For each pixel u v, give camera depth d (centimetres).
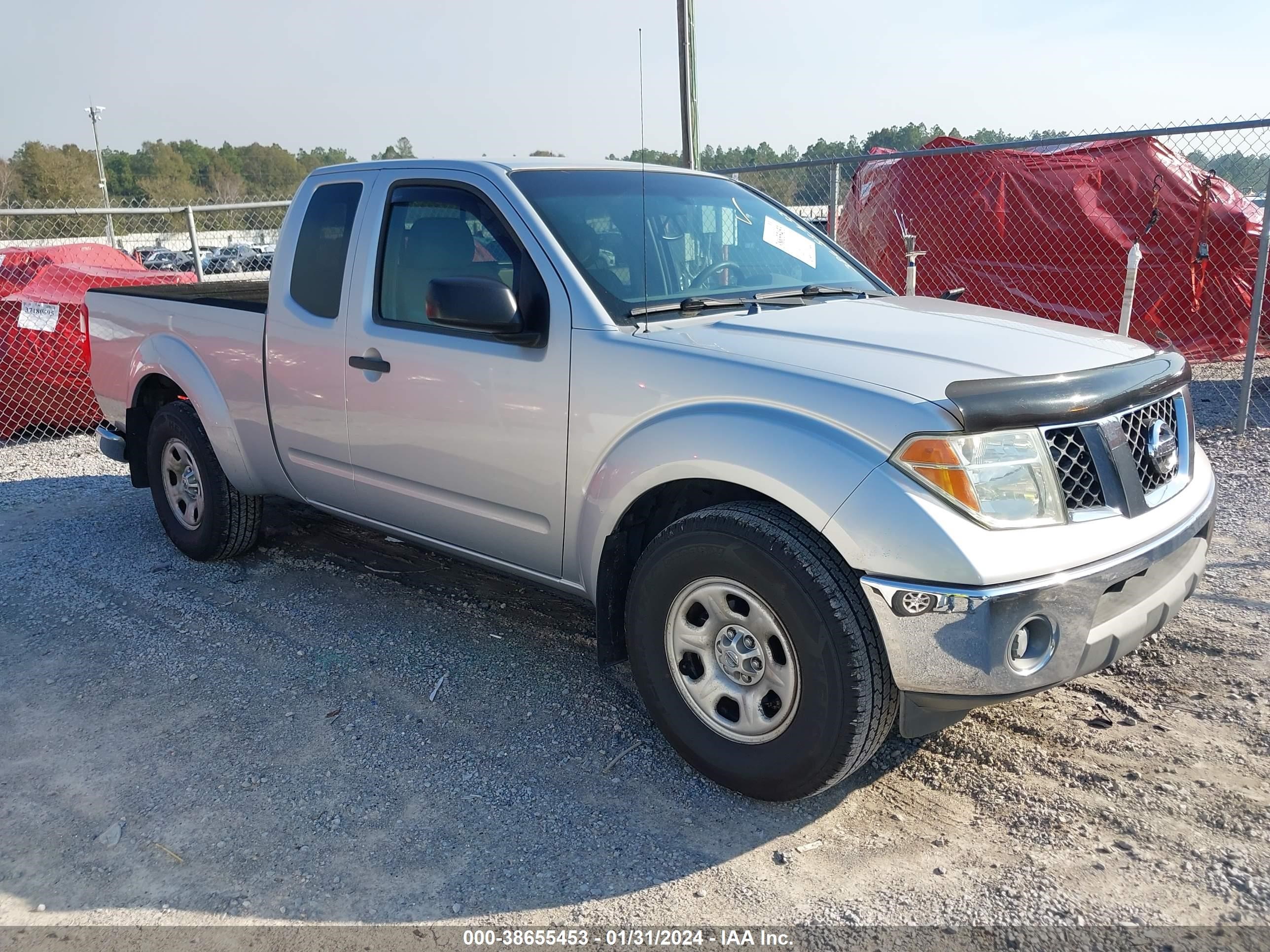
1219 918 240
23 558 534
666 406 300
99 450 805
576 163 394
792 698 277
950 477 253
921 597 251
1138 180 931
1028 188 954
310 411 421
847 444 263
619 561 324
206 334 471
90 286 866
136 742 341
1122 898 249
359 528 565
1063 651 262
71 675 393
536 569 358
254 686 379
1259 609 416
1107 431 277
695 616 302
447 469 369
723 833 284
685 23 779
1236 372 982
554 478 333
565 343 326
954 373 273
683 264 368
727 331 316
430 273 374
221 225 1364
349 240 405
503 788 308
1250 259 922
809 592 263
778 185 906
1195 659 375
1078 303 959
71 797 309
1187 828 275
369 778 315
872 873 263
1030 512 260
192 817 297
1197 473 323
